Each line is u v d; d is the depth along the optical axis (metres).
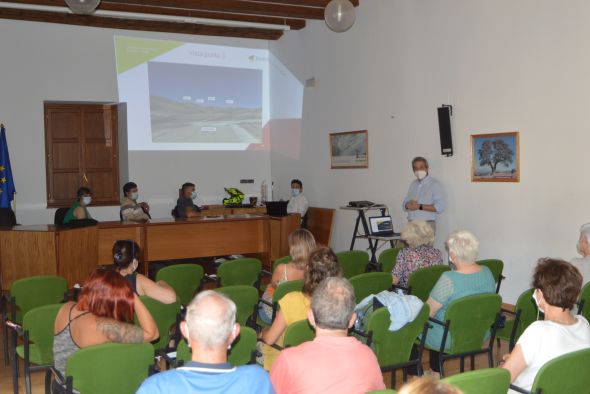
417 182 6.80
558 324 2.31
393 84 7.40
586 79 5.01
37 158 8.67
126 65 9.19
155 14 8.56
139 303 2.82
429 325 3.28
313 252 3.06
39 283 3.99
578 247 3.83
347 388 1.96
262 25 8.98
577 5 5.06
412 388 1.17
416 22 6.95
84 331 2.48
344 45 8.36
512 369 2.29
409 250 4.18
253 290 3.72
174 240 7.43
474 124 6.20
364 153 8.05
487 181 6.06
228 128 10.10
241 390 1.72
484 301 3.20
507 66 5.77
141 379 2.45
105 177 9.62
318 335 2.07
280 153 10.22
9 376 3.95
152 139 9.47
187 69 9.67
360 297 3.88
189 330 1.75
